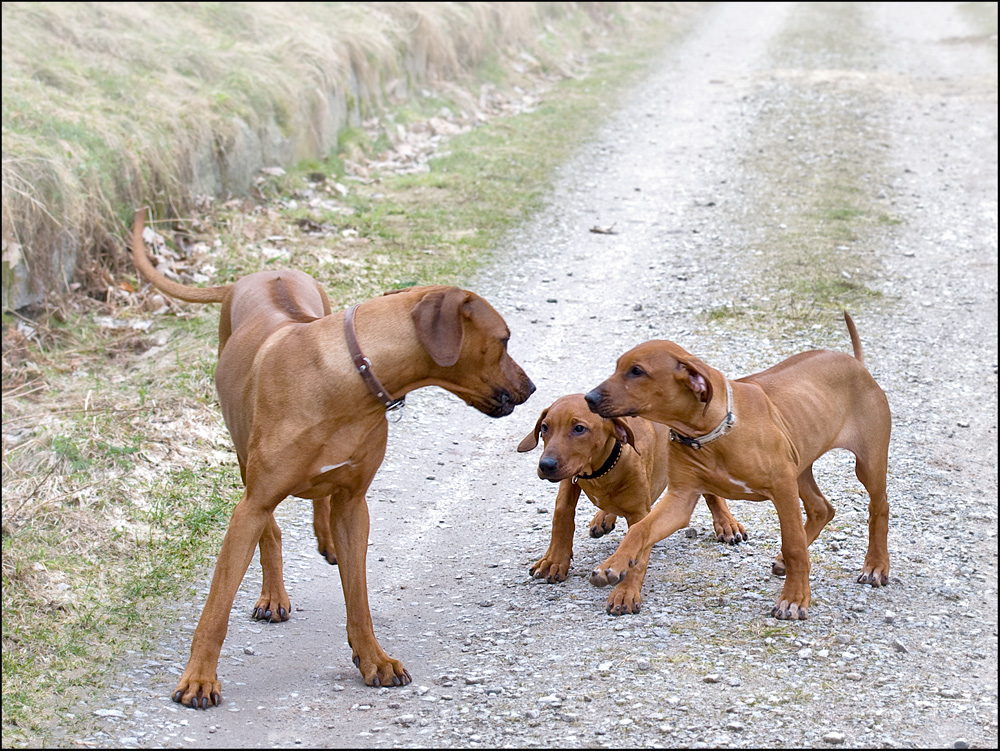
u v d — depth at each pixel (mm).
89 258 8266
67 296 7941
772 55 19516
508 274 9492
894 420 6766
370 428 3898
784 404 4531
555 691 3840
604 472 4617
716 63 19109
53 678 3908
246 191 10711
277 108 11555
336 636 4473
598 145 14039
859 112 15180
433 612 4660
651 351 4234
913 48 20172
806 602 4430
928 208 11414
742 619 4402
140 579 4754
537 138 14180
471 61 16672
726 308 8617
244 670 4105
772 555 5102
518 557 5203
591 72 18484
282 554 5141
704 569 4953
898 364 7648
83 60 10625
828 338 8008
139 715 3686
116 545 5020
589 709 3701
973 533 5359
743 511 5691
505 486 6070
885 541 4793
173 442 6086
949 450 6371
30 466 5629
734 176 12539
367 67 13742
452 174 12320
